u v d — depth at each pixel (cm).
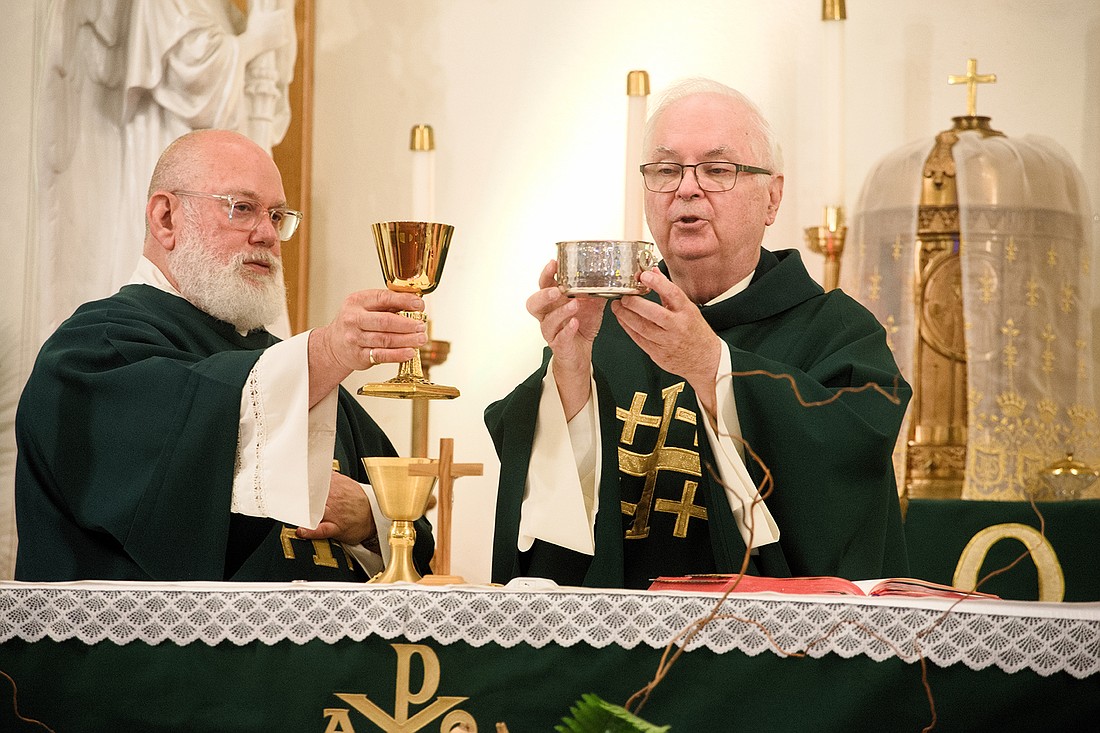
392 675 317
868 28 789
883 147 781
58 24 677
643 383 471
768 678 304
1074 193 708
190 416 429
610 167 815
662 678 306
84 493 438
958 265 699
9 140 684
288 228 563
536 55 828
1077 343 698
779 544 421
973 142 709
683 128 482
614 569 416
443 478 366
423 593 318
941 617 297
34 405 452
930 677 297
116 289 693
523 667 312
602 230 812
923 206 704
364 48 840
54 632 331
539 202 820
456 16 838
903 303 701
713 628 306
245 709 322
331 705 319
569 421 432
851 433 417
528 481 426
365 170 834
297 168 801
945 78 779
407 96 834
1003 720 294
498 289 818
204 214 540
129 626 329
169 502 425
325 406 429
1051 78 773
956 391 695
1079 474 671
